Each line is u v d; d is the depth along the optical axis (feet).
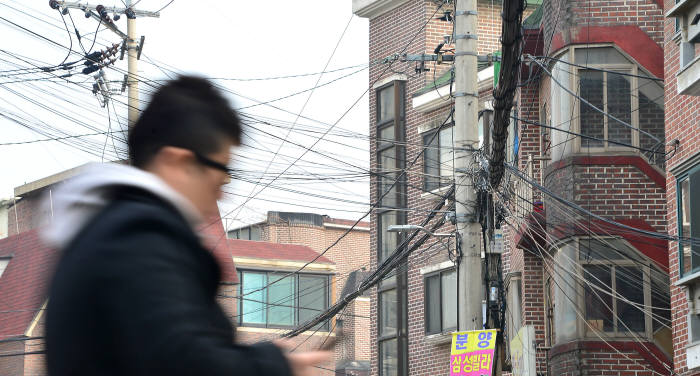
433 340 93.40
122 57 90.22
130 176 5.19
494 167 55.93
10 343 119.55
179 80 5.71
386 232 102.22
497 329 56.44
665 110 57.93
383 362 101.14
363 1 107.04
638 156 64.13
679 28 55.42
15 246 130.52
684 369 54.65
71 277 4.77
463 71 58.13
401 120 101.50
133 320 4.56
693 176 53.52
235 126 5.70
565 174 64.69
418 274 97.40
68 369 4.66
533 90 75.00
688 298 53.62
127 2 90.02
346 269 172.04
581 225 62.69
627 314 63.57
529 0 101.24
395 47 103.91
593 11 65.41
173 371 4.48
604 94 65.00
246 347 4.87
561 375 64.75
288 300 144.77
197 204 5.59
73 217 5.11
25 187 140.46
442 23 101.45
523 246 72.54
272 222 167.12
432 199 96.32
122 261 4.72
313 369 5.05
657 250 63.36
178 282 4.75
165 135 5.53
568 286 64.39
